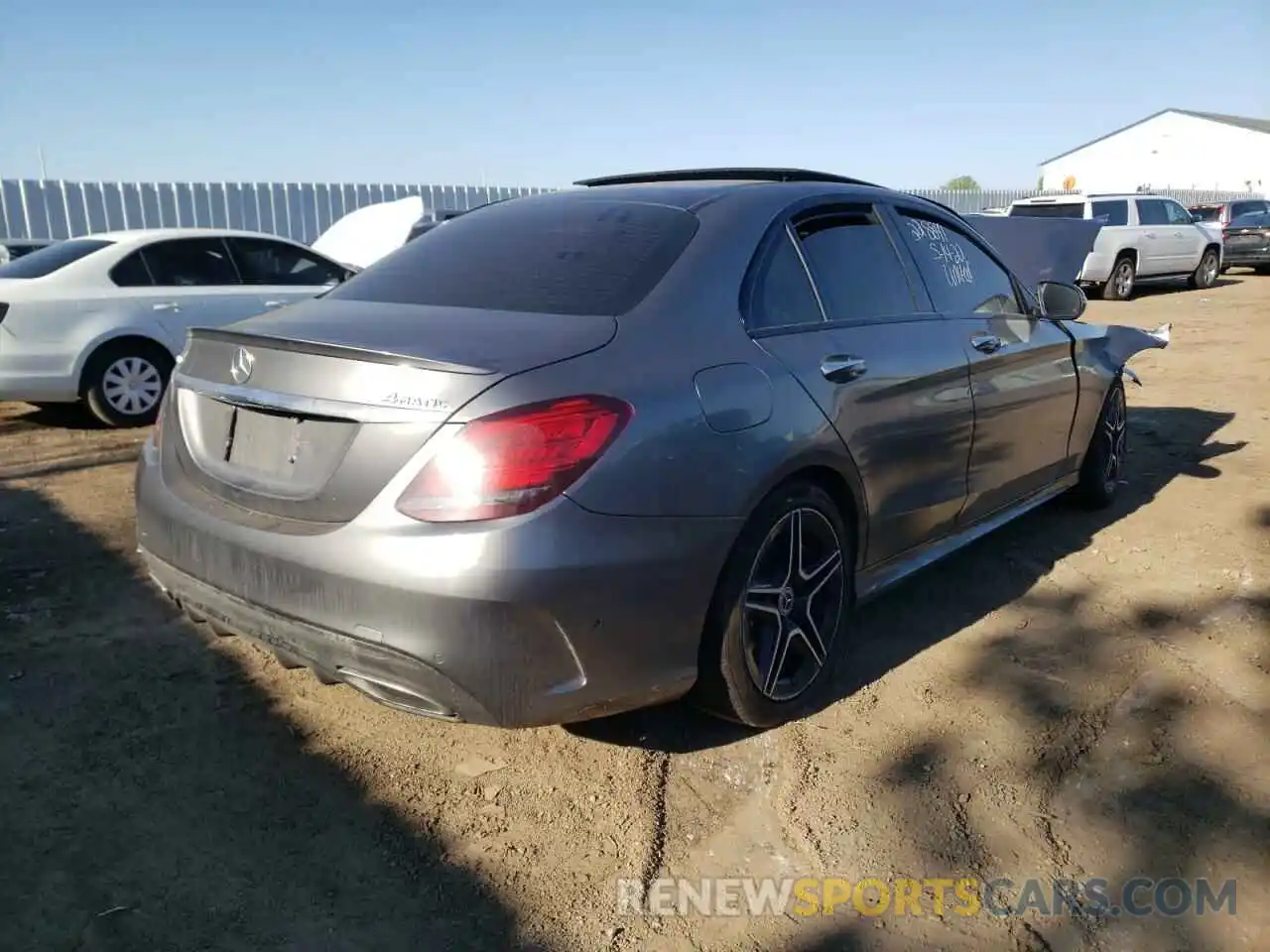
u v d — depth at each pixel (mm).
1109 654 3588
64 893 2336
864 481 3205
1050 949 2248
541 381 2387
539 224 3285
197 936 2230
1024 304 4387
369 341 2529
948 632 3783
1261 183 50719
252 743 2982
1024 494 4398
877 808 2730
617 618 2451
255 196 18594
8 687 3234
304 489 2496
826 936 2285
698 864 2521
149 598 3963
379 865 2484
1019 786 2824
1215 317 13664
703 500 2588
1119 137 56562
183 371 2959
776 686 3000
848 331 3262
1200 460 6191
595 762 2939
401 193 20406
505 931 2283
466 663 2305
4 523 4867
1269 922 2324
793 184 3477
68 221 16766
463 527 2279
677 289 2838
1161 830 2645
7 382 6750
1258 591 4121
